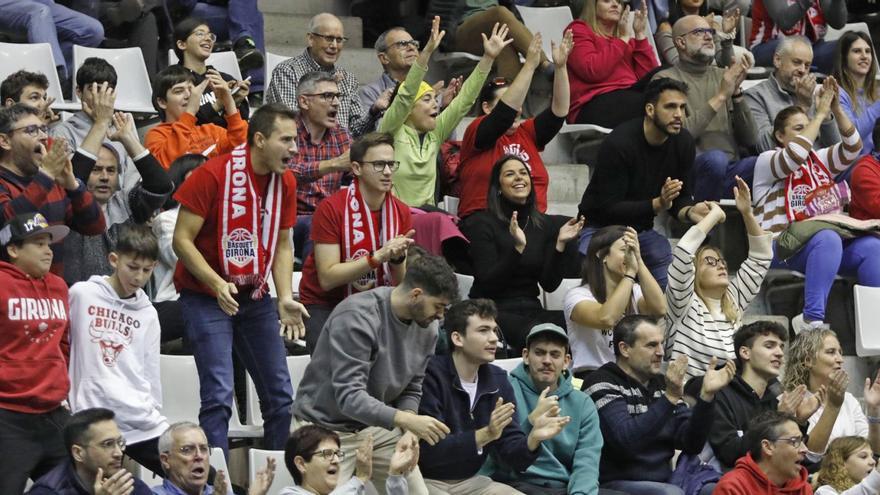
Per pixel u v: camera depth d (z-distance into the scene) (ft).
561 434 88.12
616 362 92.22
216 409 85.66
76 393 81.35
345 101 116.67
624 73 125.39
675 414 91.04
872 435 94.94
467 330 85.35
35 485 74.84
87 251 92.89
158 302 93.66
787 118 119.03
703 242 113.60
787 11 136.15
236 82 111.34
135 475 85.61
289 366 93.61
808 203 116.06
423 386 84.84
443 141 112.37
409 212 94.58
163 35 126.00
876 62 133.08
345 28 131.85
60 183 86.17
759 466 87.76
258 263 86.53
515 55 126.52
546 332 88.38
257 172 86.58
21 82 98.99
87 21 120.47
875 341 110.63
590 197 110.01
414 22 130.11
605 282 98.37
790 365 99.96
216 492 77.20
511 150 111.65
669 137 109.60
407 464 78.54
